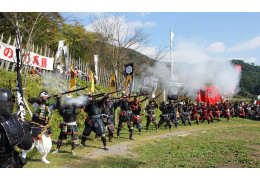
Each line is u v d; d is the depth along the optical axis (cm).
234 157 611
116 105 882
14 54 1055
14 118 298
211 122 1630
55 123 916
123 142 801
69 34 1952
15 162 308
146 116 1105
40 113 492
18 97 357
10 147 293
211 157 605
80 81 1376
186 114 1441
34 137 478
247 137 950
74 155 588
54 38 1756
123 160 561
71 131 595
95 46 1367
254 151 680
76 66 1516
